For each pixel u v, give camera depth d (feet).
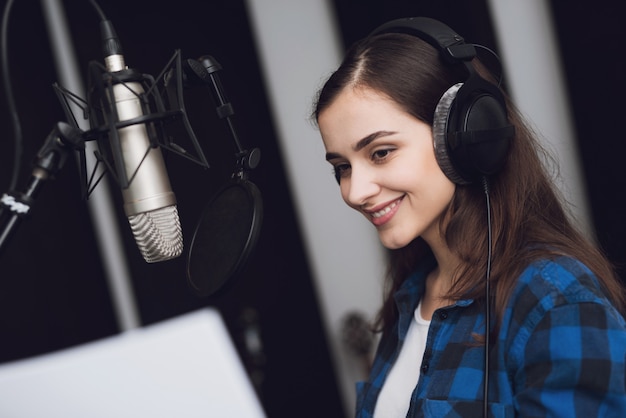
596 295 3.37
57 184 10.16
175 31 11.15
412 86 3.77
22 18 10.19
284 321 11.56
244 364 11.12
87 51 10.82
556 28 10.18
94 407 2.25
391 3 11.16
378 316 4.90
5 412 2.21
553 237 3.77
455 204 3.98
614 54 9.68
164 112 2.98
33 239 9.66
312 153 12.55
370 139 3.76
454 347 3.80
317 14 12.45
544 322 3.39
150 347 2.26
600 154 10.02
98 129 2.98
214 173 10.35
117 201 10.85
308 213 12.60
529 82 11.07
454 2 10.59
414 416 3.84
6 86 3.03
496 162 3.76
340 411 11.84
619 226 9.95
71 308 10.03
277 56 12.47
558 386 3.24
